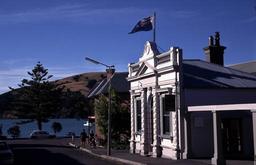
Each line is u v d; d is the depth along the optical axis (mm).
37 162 29891
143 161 27500
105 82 55750
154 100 31078
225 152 27484
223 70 31641
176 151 27547
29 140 64125
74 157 33844
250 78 30547
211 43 35875
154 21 32562
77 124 108188
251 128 27672
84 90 149125
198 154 27141
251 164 22891
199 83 28453
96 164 27891
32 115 84312
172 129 28438
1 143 27031
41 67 84688
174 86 28156
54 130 88938
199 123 27234
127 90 51844
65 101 110062
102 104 44906
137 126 35375
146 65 32500
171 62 28438
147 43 32562
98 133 48719
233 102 28734
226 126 27609
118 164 27766
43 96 84125
